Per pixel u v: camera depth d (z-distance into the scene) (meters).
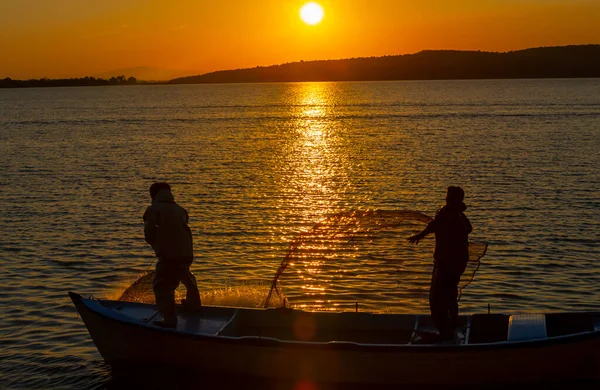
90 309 10.34
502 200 24.42
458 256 9.47
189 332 9.91
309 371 9.61
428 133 55.59
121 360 10.44
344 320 10.55
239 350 9.72
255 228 20.44
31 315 12.82
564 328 10.14
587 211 22.20
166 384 9.95
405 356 9.31
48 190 27.81
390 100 137.25
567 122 64.19
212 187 28.62
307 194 26.64
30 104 142.50
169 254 10.11
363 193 26.69
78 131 62.69
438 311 9.62
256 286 14.46
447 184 28.45
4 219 21.81
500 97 134.38
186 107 121.38
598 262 16.20
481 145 44.66
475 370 9.36
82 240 18.83
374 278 13.90
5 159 39.44
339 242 13.45
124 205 24.34
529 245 17.84
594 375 9.40
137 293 12.53
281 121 77.38
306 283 14.29
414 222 12.61
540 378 9.42
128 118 85.44
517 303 13.41
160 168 35.06
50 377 10.23
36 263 16.48
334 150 44.09
